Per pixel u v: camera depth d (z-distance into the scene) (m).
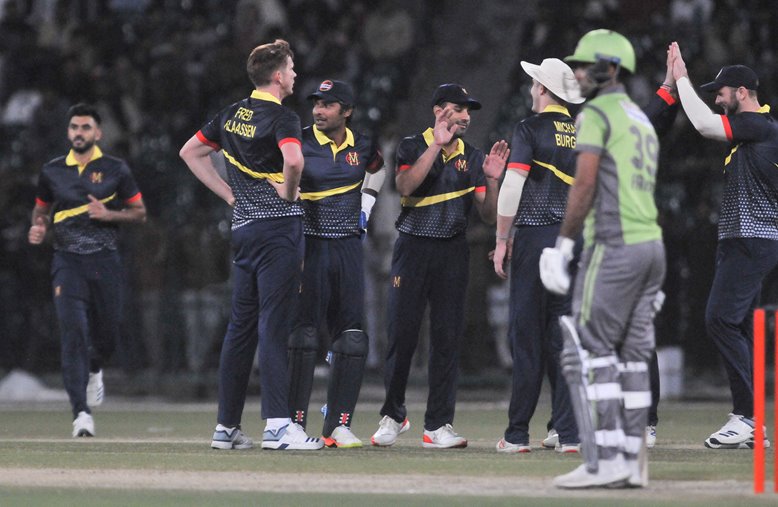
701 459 34.22
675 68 37.84
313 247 37.25
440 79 74.88
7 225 68.25
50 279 68.12
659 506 24.83
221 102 74.38
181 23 80.88
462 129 36.69
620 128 28.17
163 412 58.44
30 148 72.25
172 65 74.44
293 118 35.28
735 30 74.00
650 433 38.53
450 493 26.92
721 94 38.78
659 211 64.94
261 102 35.62
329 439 37.41
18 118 75.81
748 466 32.16
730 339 38.28
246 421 51.53
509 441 35.94
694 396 64.38
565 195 35.59
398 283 37.50
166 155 70.56
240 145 35.62
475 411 58.09
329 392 37.50
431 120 74.88
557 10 77.50
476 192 37.66
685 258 64.44
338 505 25.06
